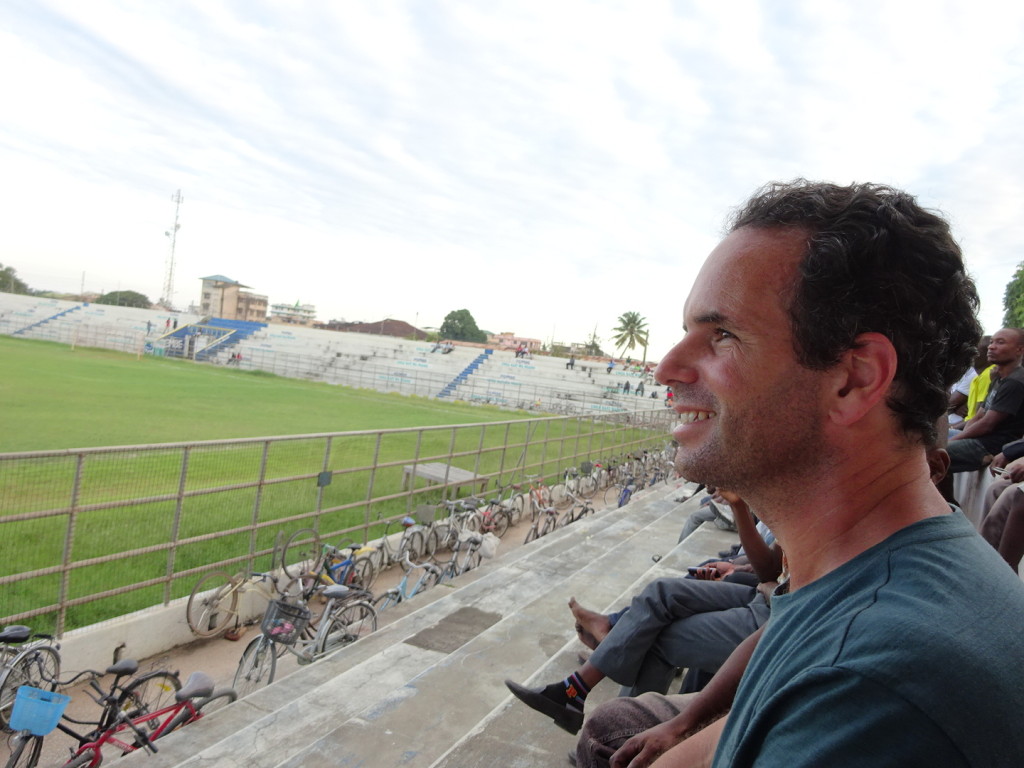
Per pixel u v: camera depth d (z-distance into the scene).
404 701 3.75
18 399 23.06
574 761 2.95
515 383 43.78
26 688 4.25
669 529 8.80
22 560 6.19
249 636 7.12
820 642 0.70
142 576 6.68
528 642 4.68
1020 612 0.67
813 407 0.80
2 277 101.38
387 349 53.97
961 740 0.55
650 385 44.38
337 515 9.57
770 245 0.82
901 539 0.75
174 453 7.35
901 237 0.77
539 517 12.05
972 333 0.82
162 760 4.17
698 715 1.85
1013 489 2.71
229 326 61.62
